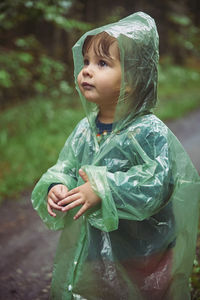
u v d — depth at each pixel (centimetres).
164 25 1370
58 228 192
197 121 927
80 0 795
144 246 177
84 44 178
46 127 717
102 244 179
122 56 166
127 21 176
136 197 160
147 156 166
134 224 176
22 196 478
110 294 178
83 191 162
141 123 172
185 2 1359
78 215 163
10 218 425
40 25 867
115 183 161
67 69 630
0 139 646
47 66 607
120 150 172
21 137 670
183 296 184
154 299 179
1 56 561
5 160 596
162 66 1329
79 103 822
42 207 189
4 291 274
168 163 165
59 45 888
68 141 198
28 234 383
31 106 741
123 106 170
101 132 184
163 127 173
